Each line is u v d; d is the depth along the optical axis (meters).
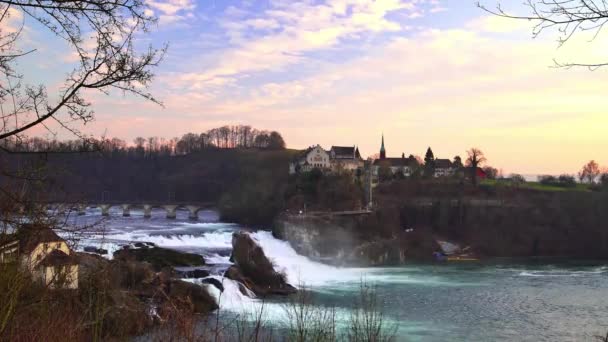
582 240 103.25
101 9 6.31
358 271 73.75
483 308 47.44
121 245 62.91
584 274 72.06
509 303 49.94
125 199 165.62
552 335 38.62
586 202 107.44
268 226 125.69
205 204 149.38
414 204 116.00
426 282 63.09
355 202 112.06
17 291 7.51
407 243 98.00
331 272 71.19
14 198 6.97
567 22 5.97
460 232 107.75
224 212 139.12
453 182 142.62
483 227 107.75
